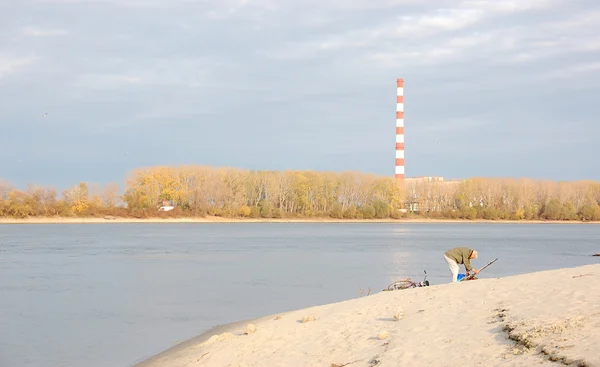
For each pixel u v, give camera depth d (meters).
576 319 14.88
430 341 15.90
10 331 26.67
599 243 101.44
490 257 72.38
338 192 194.75
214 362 18.55
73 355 22.31
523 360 13.23
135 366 20.11
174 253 74.19
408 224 196.88
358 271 52.91
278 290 40.09
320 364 16.31
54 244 89.75
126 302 34.84
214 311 31.61
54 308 32.88
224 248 83.50
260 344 19.50
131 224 172.25
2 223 159.25
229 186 183.12
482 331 15.73
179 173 180.12
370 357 15.86
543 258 70.88
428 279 46.12
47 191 168.12
